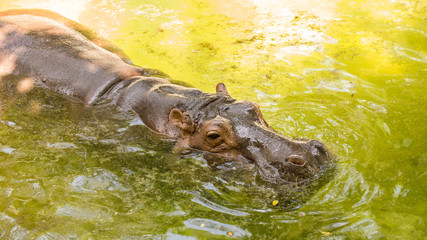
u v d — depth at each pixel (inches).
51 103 366.0
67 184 286.8
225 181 283.9
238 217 260.4
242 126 289.1
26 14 476.7
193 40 494.3
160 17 548.4
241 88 402.6
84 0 591.5
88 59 392.8
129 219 260.8
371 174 291.6
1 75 399.2
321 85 408.2
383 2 573.3
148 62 447.8
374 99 385.1
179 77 421.1
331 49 468.8
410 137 332.8
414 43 476.1
